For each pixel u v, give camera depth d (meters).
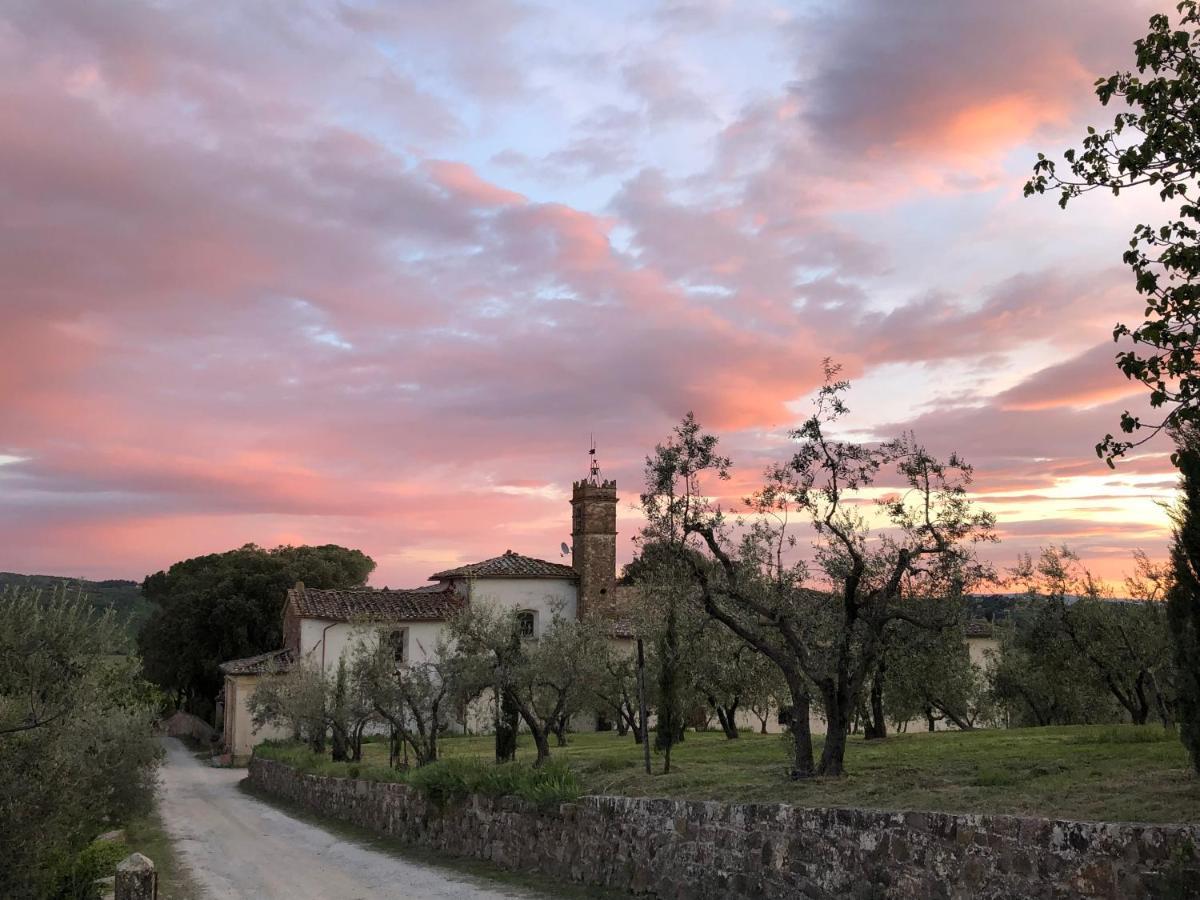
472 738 44.06
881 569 17.23
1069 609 32.88
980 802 11.78
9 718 10.91
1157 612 30.39
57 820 11.15
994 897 9.81
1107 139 10.94
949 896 10.29
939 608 17.05
